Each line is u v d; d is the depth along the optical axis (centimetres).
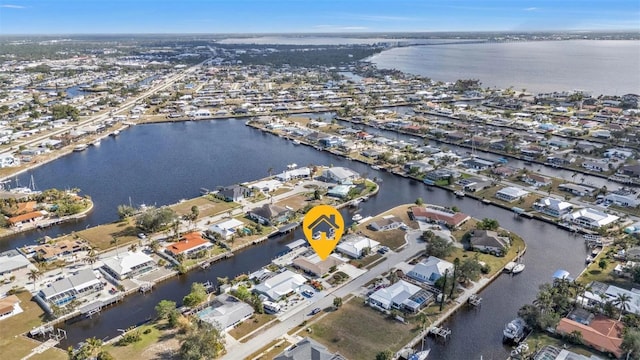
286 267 14862
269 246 16650
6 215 18662
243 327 11862
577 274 14538
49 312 12462
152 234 17100
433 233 16688
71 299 12988
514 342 11406
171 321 11831
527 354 10581
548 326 11488
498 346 11375
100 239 16712
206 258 15438
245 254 16062
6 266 14362
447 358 10925
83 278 13562
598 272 14400
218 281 13975
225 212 19238
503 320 12375
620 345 10456
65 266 14900
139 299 13375
